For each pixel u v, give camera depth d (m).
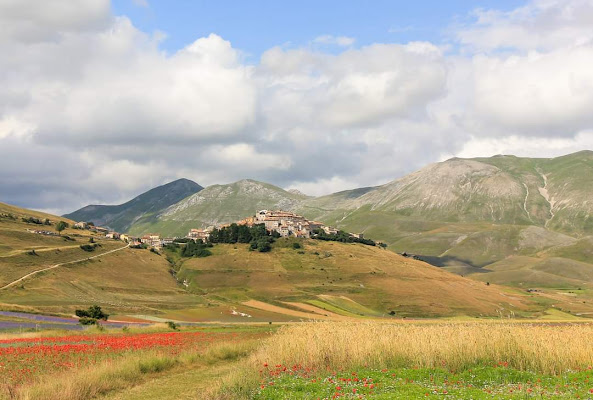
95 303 169.25
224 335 85.19
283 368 39.44
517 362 38.50
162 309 179.88
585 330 44.25
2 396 31.42
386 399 27.16
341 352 40.53
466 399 27.39
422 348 39.56
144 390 37.06
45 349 54.16
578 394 28.94
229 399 30.59
